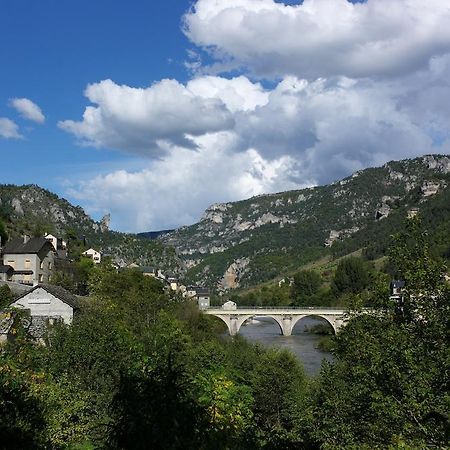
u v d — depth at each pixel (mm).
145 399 12195
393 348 16578
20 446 17172
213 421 16734
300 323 171750
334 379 26438
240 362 49688
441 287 17031
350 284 163875
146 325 54062
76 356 25906
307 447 31047
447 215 194125
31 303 49406
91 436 19734
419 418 15594
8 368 19469
